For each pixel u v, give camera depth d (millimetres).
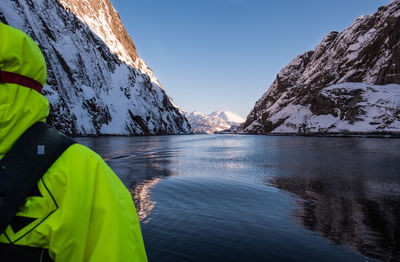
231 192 8242
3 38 809
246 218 5730
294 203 7031
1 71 795
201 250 4137
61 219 759
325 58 146750
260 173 12281
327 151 24672
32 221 749
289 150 26969
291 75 184000
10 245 733
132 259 871
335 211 6344
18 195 715
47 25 79125
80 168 841
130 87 115250
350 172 12555
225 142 47312
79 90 79375
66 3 102750
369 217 5902
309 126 92125
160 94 147750
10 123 793
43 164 770
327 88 100688
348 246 4395
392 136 56031
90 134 70438
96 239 831
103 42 114625
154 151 25781
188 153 23922
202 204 6824
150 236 4684
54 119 59750
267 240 4566
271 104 186000
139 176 11336
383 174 11930
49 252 773
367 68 100625
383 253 4160
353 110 79375
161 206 6617
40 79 920
